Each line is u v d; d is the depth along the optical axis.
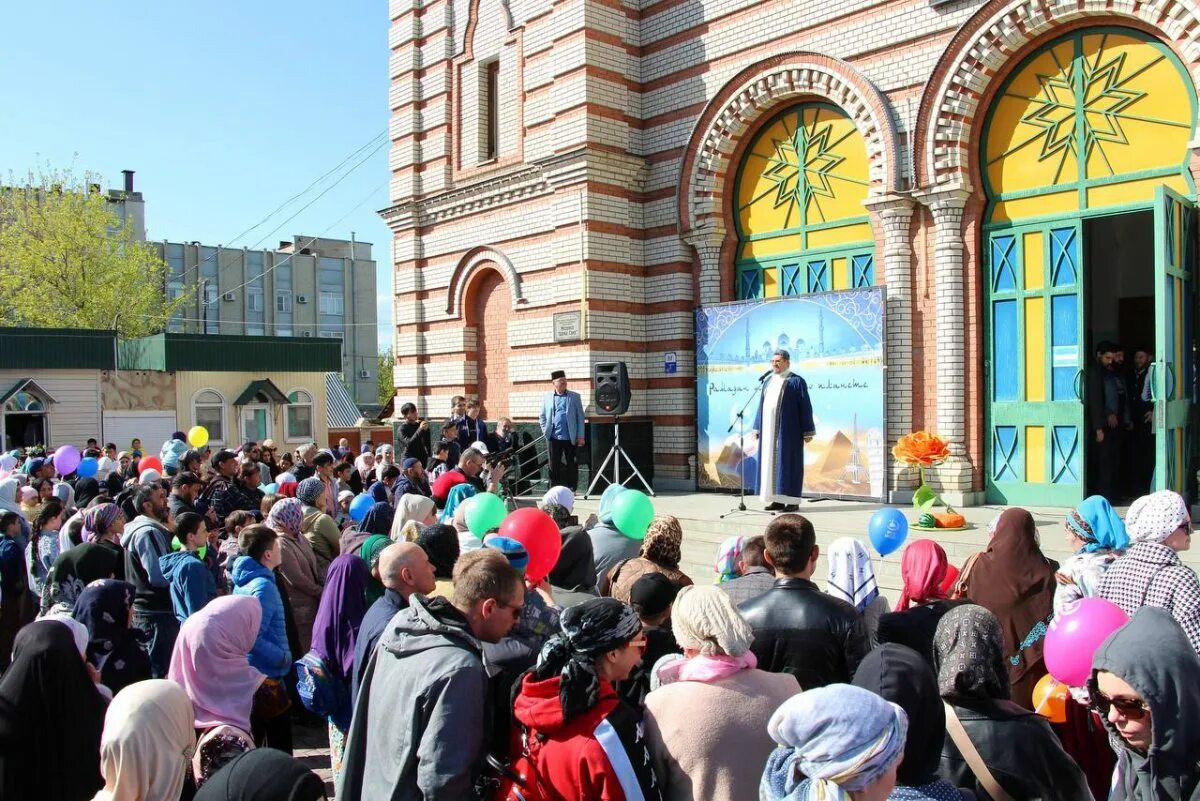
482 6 16.95
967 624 3.27
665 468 15.02
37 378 24.36
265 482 13.48
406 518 6.73
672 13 14.70
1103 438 11.27
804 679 4.18
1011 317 11.57
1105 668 2.81
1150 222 14.78
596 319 14.64
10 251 38.19
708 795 3.18
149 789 3.50
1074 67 10.95
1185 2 9.80
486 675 3.48
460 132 17.42
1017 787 3.03
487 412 17.09
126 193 56.75
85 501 10.38
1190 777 2.67
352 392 65.06
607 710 3.18
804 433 11.48
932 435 10.59
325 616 5.51
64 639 4.31
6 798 4.10
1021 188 11.45
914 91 11.91
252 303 60.47
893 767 2.32
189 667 4.88
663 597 4.39
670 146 14.79
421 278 18.11
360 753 3.79
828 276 13.30
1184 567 4.41
